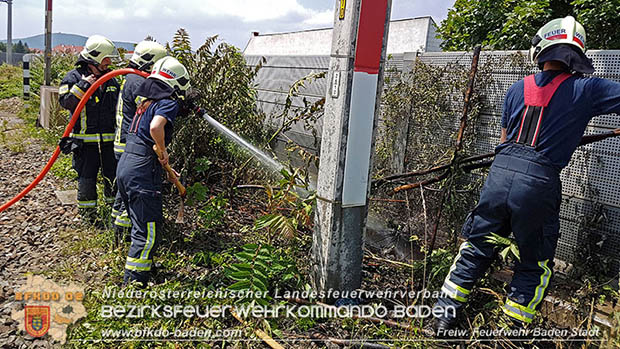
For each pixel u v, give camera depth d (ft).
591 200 12.62
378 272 13.93
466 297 10.91
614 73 12.14
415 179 16.51
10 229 14.99
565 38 10.19
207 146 20.59
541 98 10.05
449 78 15.96
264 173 20.48
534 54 10.72
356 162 11.50
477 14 22.62
